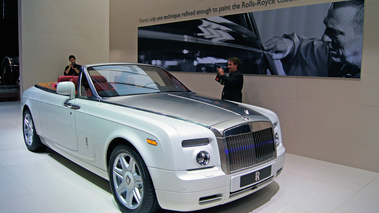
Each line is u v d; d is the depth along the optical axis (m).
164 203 2.54
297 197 3.41
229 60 5.17
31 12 9.36
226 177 2.61
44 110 4.24
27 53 9.41
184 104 3.25
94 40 10.49
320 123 4.77
